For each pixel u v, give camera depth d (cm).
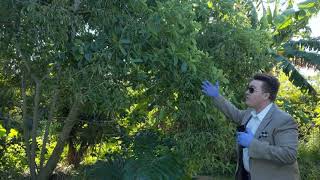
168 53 431
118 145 661
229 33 500
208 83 423
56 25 390
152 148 520
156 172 485
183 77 439
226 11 515
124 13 420
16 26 425
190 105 455
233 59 500
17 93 621
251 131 353
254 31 509
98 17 414
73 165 739
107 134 652
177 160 495
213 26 507
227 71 512
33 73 509
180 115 463
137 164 496
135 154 515
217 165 521
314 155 909
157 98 475
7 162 653
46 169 579
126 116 593
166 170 487
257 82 349
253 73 515
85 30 424
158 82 455
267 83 347
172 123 496
